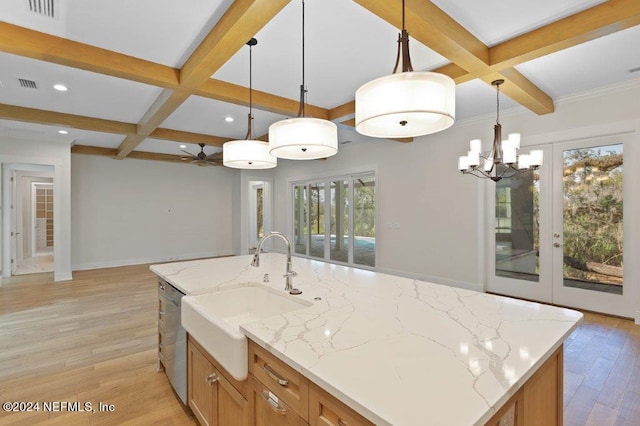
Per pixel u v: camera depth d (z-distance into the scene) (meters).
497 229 4.51
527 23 2.35
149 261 7.79
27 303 4.40
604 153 3.64
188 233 8.41
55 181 5.81
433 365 0.97
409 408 0.76
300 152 2.09
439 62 2.94
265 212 9.36
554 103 3.92
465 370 0.94
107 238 7.23
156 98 3.83
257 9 1.93
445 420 0.71
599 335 3.13
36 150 5.67
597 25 2.16
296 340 1.16
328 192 7.29
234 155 2.31
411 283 2.04
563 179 3.94
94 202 7.07
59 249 5.81
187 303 1.78
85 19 2.27
